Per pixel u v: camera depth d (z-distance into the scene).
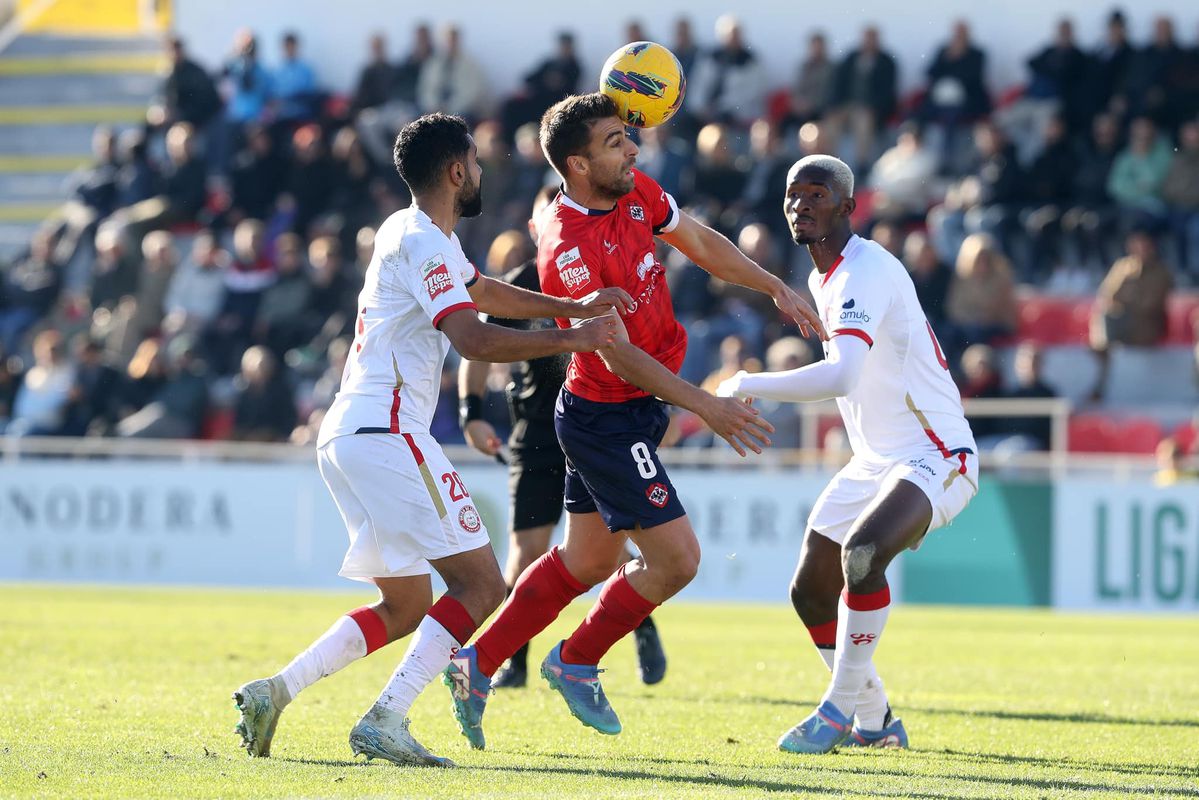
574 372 17.91
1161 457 47.19
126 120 82.12
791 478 48.28
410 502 16.22
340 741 17.70
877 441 18.47
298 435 55.12
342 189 66.19
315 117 71.69
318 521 52.00
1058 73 63.28
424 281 16.02
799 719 21.23
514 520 24.66
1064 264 60.78
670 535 17.59
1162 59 61.81
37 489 54.19
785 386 17.73
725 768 16.12
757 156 61.62
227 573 52.62
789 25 72.38
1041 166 60.84
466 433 25.16
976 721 21.62
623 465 17.58
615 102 18.19
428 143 16.52
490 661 17.89
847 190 18.33
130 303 64.31
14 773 14.73
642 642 25.17
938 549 47.91
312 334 61.38
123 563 53.47
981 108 64.44
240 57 72.75
